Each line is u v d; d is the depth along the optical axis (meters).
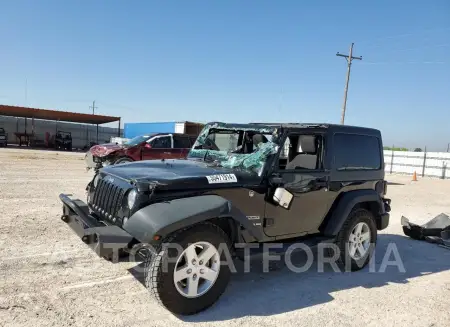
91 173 15.06
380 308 4.18
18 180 11.66
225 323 3.60
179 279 3.57
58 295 3.90
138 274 4.60
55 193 9.62
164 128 32.28
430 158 28.00
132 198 3.67
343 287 4.72
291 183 4.49
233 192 4.04
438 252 6.59
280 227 4.51
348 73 34.16
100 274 4.53
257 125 4.68
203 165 4.63
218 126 5.11
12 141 38.16
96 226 3.77
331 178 4.96
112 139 27.66
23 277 4.27
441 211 11.30
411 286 4.90
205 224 3.70
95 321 3.44
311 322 3.75
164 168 4.39
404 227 7.59
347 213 5.01
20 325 3.26
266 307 4.01
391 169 30.77
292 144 4.95
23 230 6.04
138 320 3.53
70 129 41.91
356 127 5.45
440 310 4.21
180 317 3.65
